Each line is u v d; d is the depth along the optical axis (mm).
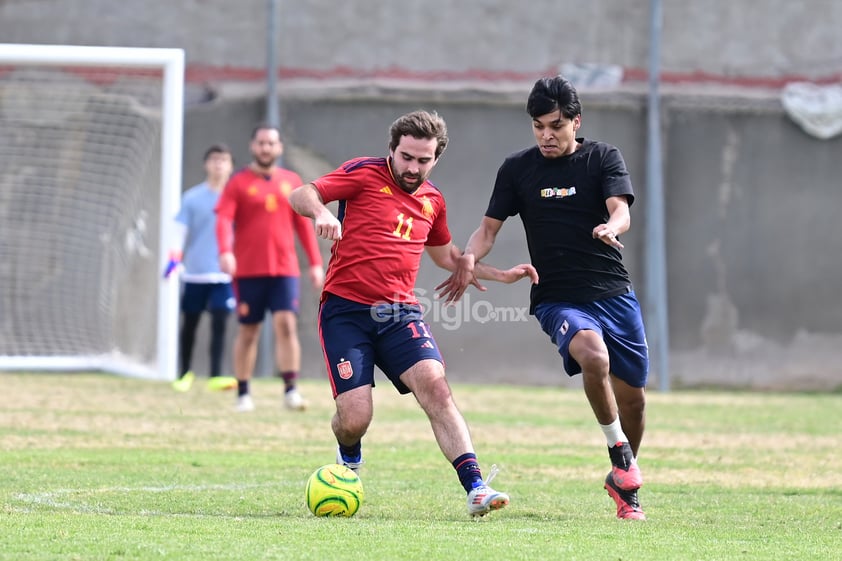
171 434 32125
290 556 15391
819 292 54594
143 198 47250
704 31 54719
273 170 37250
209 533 17172
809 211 54688
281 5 53188
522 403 44188
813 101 54469
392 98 53562
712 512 21734
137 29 52938
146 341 47156
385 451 29922
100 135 48125
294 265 37688
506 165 21547
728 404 46312
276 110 52406
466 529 18281
